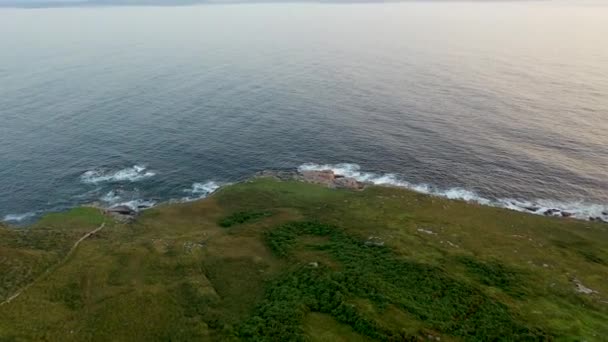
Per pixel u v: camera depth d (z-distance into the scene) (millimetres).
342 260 65812
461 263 65938
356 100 163875
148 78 195750
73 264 67312
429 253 68562
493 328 50250
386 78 193125
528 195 100750
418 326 49812
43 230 81188
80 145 128500
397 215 84812
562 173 107938
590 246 77250
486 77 189250
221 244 74438
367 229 77938
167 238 77438
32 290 60188
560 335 49594
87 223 87312
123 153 124188
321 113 151875
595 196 99188
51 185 108125
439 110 150625
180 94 173250
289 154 123750
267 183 104188
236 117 149250
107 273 64500
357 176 111625
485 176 109000
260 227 80750
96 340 50781
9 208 98875
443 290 57344
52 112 152875
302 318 51719
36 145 128125
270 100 165875
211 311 55312
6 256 66938
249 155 123625
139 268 66312
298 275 61781
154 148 127375
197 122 145125
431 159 118000
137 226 85562
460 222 83938
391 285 58031
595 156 114625
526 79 184375
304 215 86188
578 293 59688
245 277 63781
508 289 59344
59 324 53375
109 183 109438
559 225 85750
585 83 176000
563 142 122688
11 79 191000
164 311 55594
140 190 106938
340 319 51344
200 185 109500
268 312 53312
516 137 127188
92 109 155875
